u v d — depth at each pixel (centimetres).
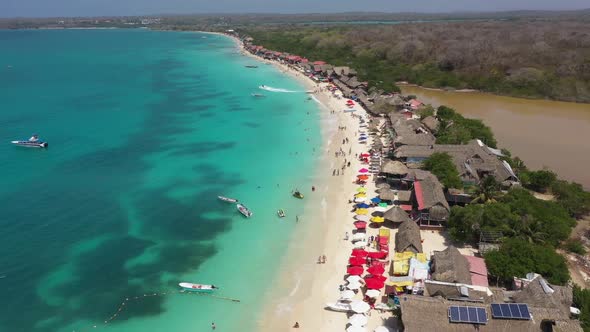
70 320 3603
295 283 4041
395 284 3781
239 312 3700
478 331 3025
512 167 6203
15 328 3509
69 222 5091
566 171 6850
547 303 3206
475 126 7700
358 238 4634
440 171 5641
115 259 4406
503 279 3850
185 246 4644
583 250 4397
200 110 10181
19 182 6128
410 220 4712
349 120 9175
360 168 6600
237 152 7425
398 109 9444
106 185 6097
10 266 4262
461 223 4509
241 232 4919
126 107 10444
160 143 7875
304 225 5041
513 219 4397
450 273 3734
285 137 8181
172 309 3741
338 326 3516
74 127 8800
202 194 5850
